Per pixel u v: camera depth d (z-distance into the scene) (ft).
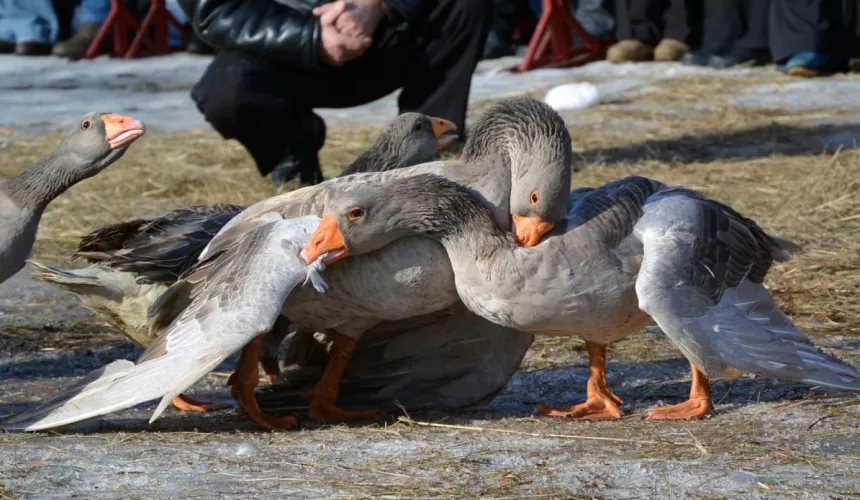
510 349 24.95
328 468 20.48
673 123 63.41
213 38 46.62
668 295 21.56
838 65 77.46
